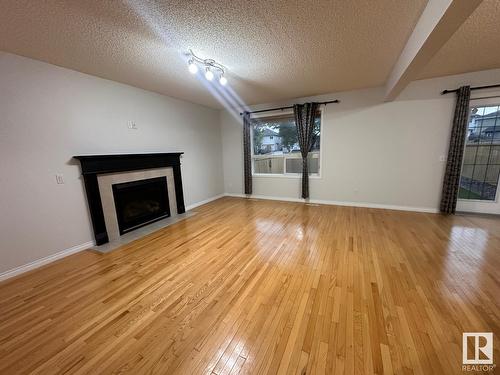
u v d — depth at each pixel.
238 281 2.03
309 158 4.76
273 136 5.18
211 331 1.48
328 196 4.68
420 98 3.68
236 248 2.71
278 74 3.09
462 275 2.02
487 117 3.44
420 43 1.79
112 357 1.30
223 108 5.42
